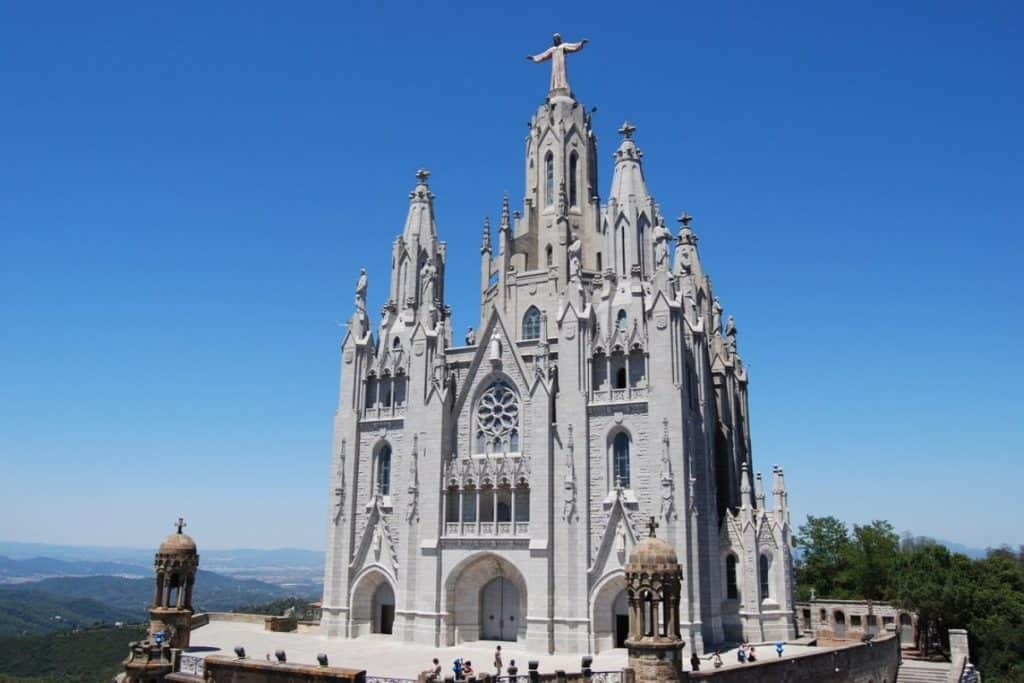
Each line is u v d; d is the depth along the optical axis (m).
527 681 47.97
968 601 79.56
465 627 74.56
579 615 68.50
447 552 75.12
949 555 87.06
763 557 73.75
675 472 67.94
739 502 86.19
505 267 88.81
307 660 62.22
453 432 78.94
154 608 61.09
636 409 71.00
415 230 90.62
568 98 95.50
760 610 72.00
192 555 62.72
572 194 93.38
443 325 83.81
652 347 71.06
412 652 68.56
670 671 43.47
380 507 81.00
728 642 71.75
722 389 86.50
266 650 67.06
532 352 80.44
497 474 74.75
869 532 110.50
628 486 70.44
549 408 73.56
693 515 67.88
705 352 78.69
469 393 79.12
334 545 81.62
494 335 79.50
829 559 112.94
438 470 76.88
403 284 88.69
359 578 79.56
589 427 72.62
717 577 71.88
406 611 75.19
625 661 62.81
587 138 95.56
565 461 71.88
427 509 76.69
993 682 73.31
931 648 82.50
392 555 78.62
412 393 80.44
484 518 76.50
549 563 70.25
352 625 78.94
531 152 95.94
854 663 62.00
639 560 45.00
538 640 68.88
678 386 69.56
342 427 84.56
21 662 156.25
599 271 90.06
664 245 73.88
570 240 88.00
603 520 70.12
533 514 71.69
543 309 85.38
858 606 86.75
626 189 79.94
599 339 74.38
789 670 53.72
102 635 175.38
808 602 91.06
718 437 84.62
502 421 77.31
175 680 48.84
